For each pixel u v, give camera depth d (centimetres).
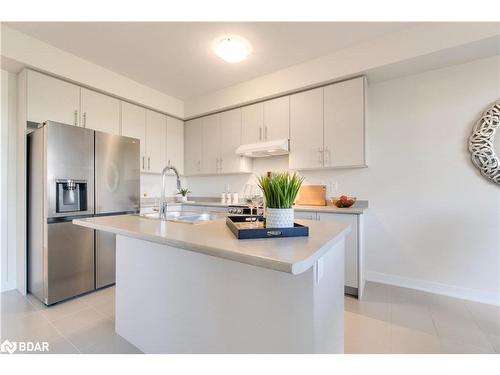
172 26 212
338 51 251
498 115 210
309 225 134
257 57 262
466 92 226
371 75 250
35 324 182
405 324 182
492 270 216
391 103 261
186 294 132
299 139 285
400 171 257
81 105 269
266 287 106
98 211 243
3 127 237
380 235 266
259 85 307
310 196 299
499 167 209
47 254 210
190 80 318
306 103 280
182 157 400
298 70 277
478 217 222
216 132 362
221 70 291
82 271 232
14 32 216
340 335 136
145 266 153
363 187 275
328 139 265
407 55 218
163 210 157
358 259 228
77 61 259
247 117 328
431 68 236
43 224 214
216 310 121
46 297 210
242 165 337
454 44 199
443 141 237
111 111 298
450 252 233
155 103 345
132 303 160
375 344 157
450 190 234
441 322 185
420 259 247
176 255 137
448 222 234
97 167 243
